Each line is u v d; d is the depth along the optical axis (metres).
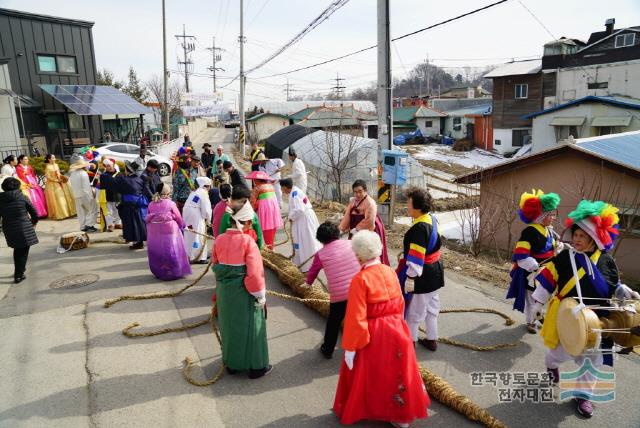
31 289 6.42
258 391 3.95
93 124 22.16
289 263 6.72
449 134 45.50
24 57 19.92
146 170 8.54
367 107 56.31
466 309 5.48
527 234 4.62
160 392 3.94
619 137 11.77
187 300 5.97
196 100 54.91
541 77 33.06
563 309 3.36
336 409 3.51
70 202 11.21
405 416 3.25
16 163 10.61
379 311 3.25
